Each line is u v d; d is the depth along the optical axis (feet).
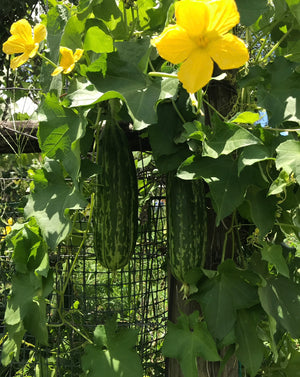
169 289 5.97
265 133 4.56
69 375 6.99
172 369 5.79
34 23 14.71
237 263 5.49
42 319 5.19
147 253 7.08
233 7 3.34
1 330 7.96
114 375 5.04
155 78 4.42
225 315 4.74
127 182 5.18
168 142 4.87
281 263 4.80
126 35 4.96
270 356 6.33
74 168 4.50
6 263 7.85
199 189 5.04
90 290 9.16
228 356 4.94
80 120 4.57
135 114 4.11
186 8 3.36
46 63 5.28
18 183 8.01
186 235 4.85
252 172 4.51
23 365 7.38
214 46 3.52
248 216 5.11
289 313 4.99
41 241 5.38
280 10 5.11
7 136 6.66
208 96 5.37
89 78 4.35
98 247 5.18
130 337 5.24
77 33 4.98
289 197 4.79
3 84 12.37
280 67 4.73
